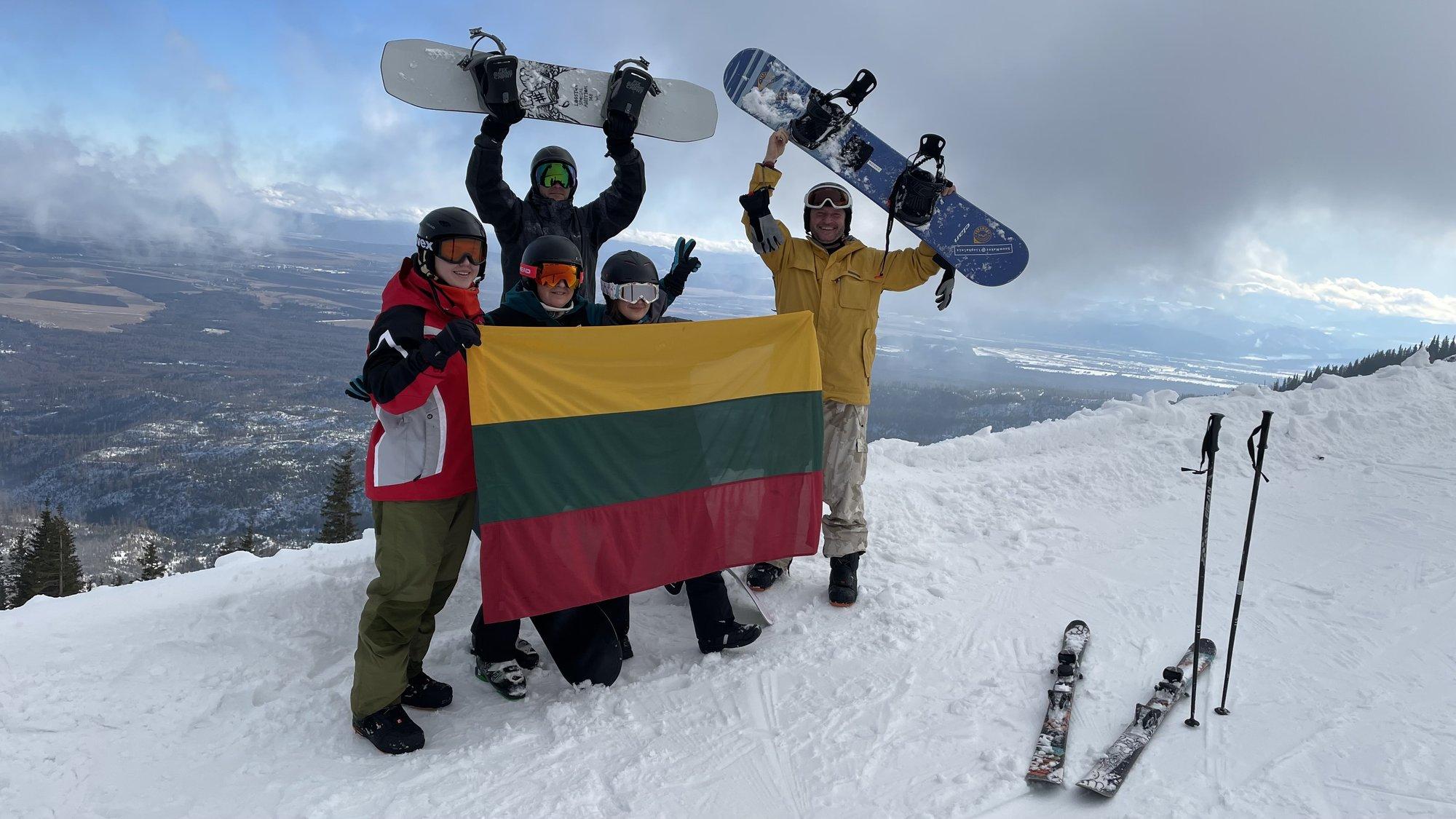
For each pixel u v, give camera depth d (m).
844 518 3.96
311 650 3.42
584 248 4.40
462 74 4.03
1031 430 7.42
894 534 5.02
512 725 2.98
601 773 2.66
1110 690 3.04
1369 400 7.77
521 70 4.10
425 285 2.76
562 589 3.08
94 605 3.62
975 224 4.07
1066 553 4.71
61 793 2.50
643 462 3.27
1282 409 7.57
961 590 4.16
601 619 3.33
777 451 3.60
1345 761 2.47
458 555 3.05
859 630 3.70
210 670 3.20
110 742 2.75
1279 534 4.91
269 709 3.01
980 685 3.15
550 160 4.14
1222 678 3.09
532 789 2.56
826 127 4.11
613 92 4.21
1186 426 7.34
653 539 3.30
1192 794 2.37
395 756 2.76
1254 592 4.01
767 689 3.20
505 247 4.23
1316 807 2.26
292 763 2.71
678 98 4.64
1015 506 5.64
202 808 2.46
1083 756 2.62
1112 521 5.29
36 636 3.25
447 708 3.14
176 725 2.88
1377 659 3.19
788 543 3.64
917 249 4.01
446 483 2.83
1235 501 5.61
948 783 2.51
